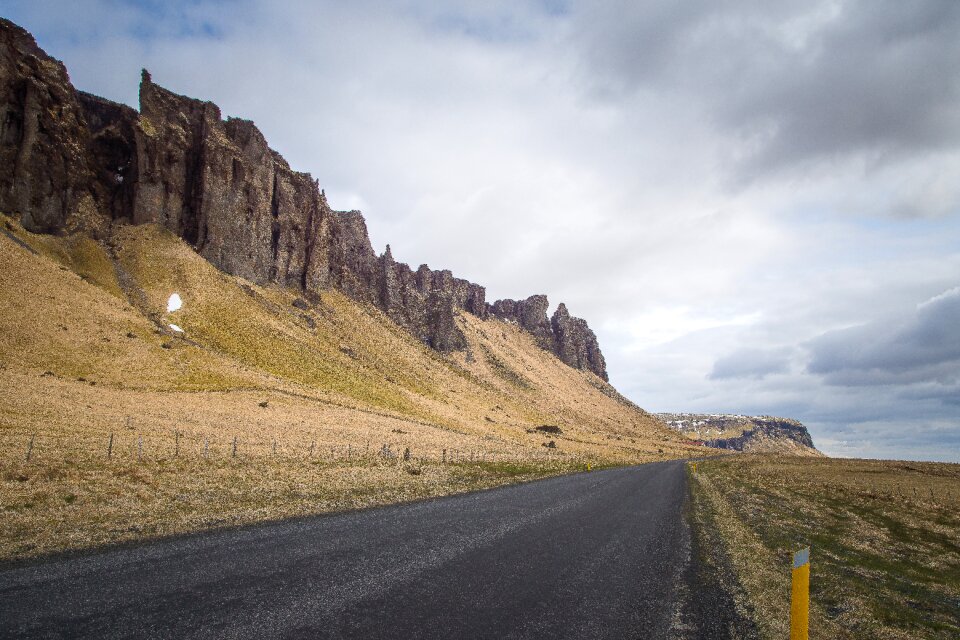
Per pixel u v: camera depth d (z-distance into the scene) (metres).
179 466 22.86
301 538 11.60
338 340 120.75
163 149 116.69
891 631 8.66
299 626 6.29
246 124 137.50
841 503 29.69
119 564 8.87
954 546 19.06
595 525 16.11
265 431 44.69
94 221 102.50
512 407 158.25
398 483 24.06
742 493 31.77
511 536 13.30
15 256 71.88
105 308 73.75
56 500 14.37
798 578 5.20
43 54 106.75
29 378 44.84
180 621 6.27
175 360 67.62
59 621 6.12
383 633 6.22
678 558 12.20
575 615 7.51
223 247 118.31
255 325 97.19
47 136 97.88
